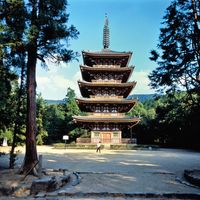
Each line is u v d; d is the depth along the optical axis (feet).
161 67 72.69
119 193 47.91
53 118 264.52
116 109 187.83
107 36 215.92
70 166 85.81
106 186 54.39
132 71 188.85
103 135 187.32
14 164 76.79
